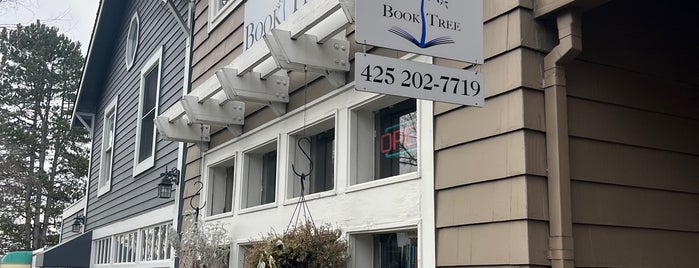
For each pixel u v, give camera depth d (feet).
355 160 14.37
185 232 19.97
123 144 35.17
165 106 27.61
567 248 9.72
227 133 20.43
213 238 18.98
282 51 13.80
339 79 14.73
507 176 10.21
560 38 10.36
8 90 92.48
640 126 11.36
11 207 83.97
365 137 14.61
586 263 10.04
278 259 13.74
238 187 19.21
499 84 10.68
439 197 11.57
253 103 18.98
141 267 28.27
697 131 12.17
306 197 15.72
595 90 10.96
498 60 10.79
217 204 21.27
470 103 9.68
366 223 13.46
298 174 16.66
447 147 11.55
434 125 11.94
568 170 10.08
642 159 11.22
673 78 12.14
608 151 10.82
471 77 9.77
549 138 10.23
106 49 41.75
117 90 38.63
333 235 13.96
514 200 10.03
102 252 36.63
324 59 14.33
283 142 17.06
